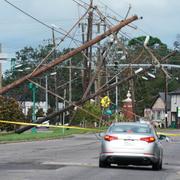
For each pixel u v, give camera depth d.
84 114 103.50
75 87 160.38
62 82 157.12
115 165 31.64
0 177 24.33
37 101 184.38
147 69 73.94
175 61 157.00
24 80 60.12
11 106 82.94
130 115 130.88
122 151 28.84
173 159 39.44
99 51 77.44
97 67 76.06
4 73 167.12
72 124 107.06
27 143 60.44
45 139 71.56
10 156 38.59
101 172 27.25
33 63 155.38
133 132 29.38
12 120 82.50
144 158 28.75
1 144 57.53
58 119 138.50
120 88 166.25
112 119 112.06
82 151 46.47
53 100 183.62
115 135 29.16
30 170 27.70
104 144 29.33
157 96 195.75
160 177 25.97
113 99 166.50
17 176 24.75
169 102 190.38
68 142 64.25
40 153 42.59
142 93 193.25
